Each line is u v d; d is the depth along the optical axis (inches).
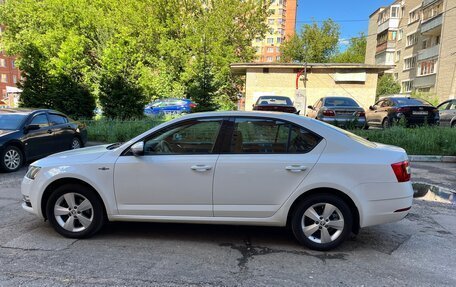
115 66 650.8
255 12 1278.3
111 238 170.6
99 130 536.1
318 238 159.0
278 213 156.9
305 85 953.5
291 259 150.3
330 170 153.1
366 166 152.7
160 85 1050.1
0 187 262.8
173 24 1138.7
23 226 184.2
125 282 129.2
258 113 164.4
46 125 362.0
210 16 1152.2
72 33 986.1
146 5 1130.7
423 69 1523.1
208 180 158.1
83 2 1069.1
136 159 162.7
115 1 1142.3
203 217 161.0
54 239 167.9
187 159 159.8
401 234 181.2
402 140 437.4
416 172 336.5
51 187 171.3
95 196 166.7
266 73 964.6
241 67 973.8
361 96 952.9
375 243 168.9
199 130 163.8
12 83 3056.1
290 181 154.6
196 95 681.0
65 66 804.0
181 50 1105.4
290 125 160.7
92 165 164.4
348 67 940.0
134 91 659.4
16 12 1320.1
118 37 734.5
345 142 157.9
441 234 181.8
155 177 160.9
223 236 175.0
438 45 1387.8
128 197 163.5
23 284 126.3
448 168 356.5
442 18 1360.7
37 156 345.4
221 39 1133.1
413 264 147.3
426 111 576.7
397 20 1894.7
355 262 148.3
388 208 153.6
